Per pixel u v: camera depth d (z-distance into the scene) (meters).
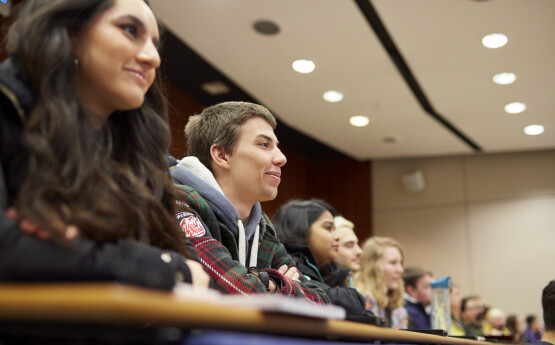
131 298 0.36
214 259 1.01
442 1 2.75
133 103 0.73
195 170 1.23
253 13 2.88
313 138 4.96
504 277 5.25
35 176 0.59
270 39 3.12
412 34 3.05
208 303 0.42
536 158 5.35
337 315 0.56
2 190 0.59
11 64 0.68
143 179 0.77
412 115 4.27
